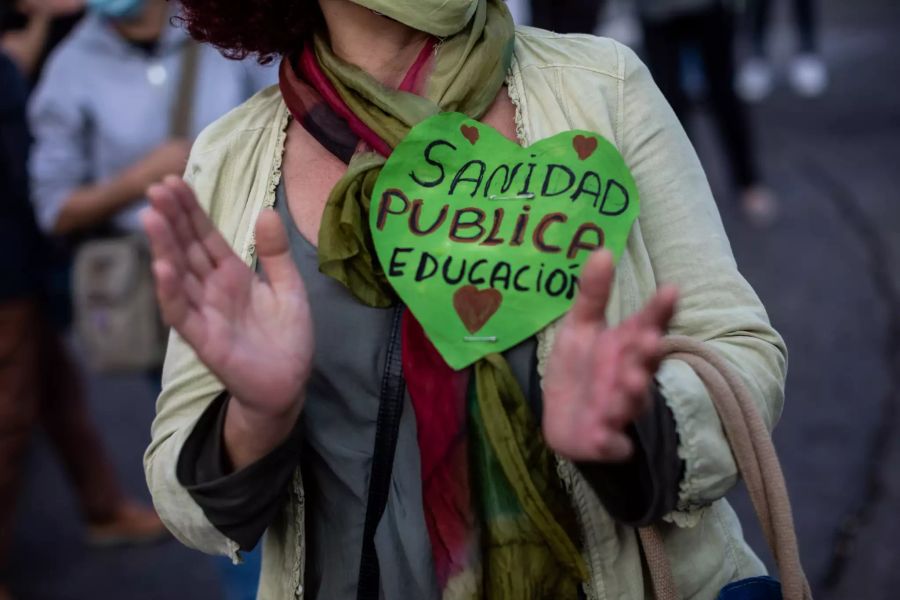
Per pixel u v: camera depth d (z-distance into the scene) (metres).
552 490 2.56
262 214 2.36
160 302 2.25
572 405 2.16
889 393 7.91
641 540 2.60
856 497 6.70
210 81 5.62
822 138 14.62
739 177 11.73
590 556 2.58
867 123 15.09
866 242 10.85
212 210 2.79
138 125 5.63
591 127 2.67
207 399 2.70
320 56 2.71
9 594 6.52
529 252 2.58
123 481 7.77
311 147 2.76
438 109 2.63
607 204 2.59
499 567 2.53
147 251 5.73
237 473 2.47
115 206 5.59
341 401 2.66
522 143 2.67
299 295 2.39
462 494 2.53
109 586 6.61
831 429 7.49
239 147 2.81
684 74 11.52
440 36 2.64
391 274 2.59
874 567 6.05
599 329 2.17
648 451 2.29
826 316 9.24
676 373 2.43
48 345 6.70
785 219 11.66
